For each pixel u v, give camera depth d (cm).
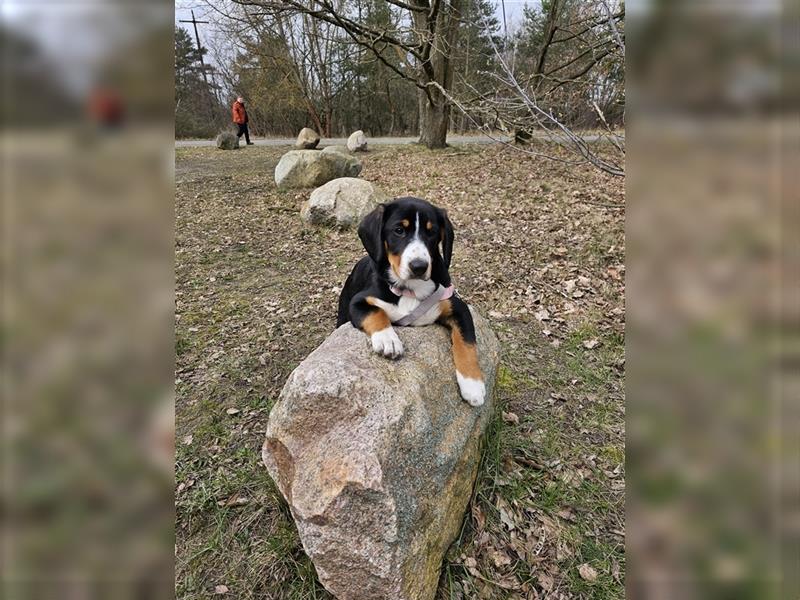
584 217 718
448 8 1149
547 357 412
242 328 486
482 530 261
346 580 204
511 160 1121
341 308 369
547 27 1045
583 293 515
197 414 362
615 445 318
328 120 2823
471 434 256
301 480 206
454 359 263
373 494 194
